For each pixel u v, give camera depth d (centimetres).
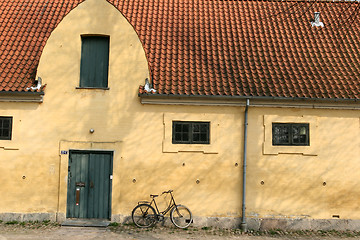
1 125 1116
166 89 1109
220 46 1289
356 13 1474
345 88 1133
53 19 1359
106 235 986
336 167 1122
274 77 1168
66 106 1120
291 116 1130
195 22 1388
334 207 1111
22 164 1102
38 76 1119
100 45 1164
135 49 1141
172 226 1088
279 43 1313
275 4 1524
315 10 1503
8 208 1091
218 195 1108
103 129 1118
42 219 1089
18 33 1289
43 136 1111
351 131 1133
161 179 1107
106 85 1146
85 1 1154
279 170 1118
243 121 1130
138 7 1437
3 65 1167
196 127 1132
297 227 1102
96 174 1115
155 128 1121
